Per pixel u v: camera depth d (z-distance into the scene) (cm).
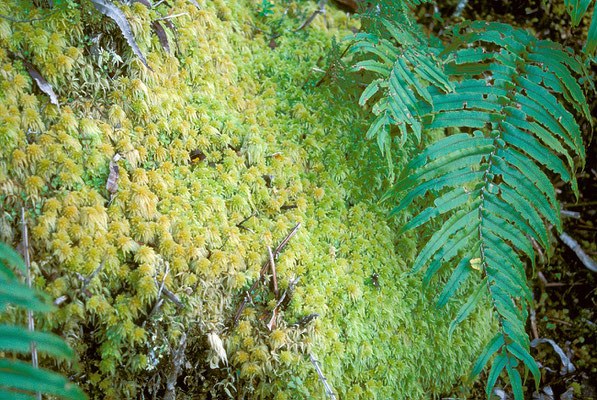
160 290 190
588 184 335
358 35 241
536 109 236
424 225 273
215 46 254
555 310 314
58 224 186
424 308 258
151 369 188
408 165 235
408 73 233
